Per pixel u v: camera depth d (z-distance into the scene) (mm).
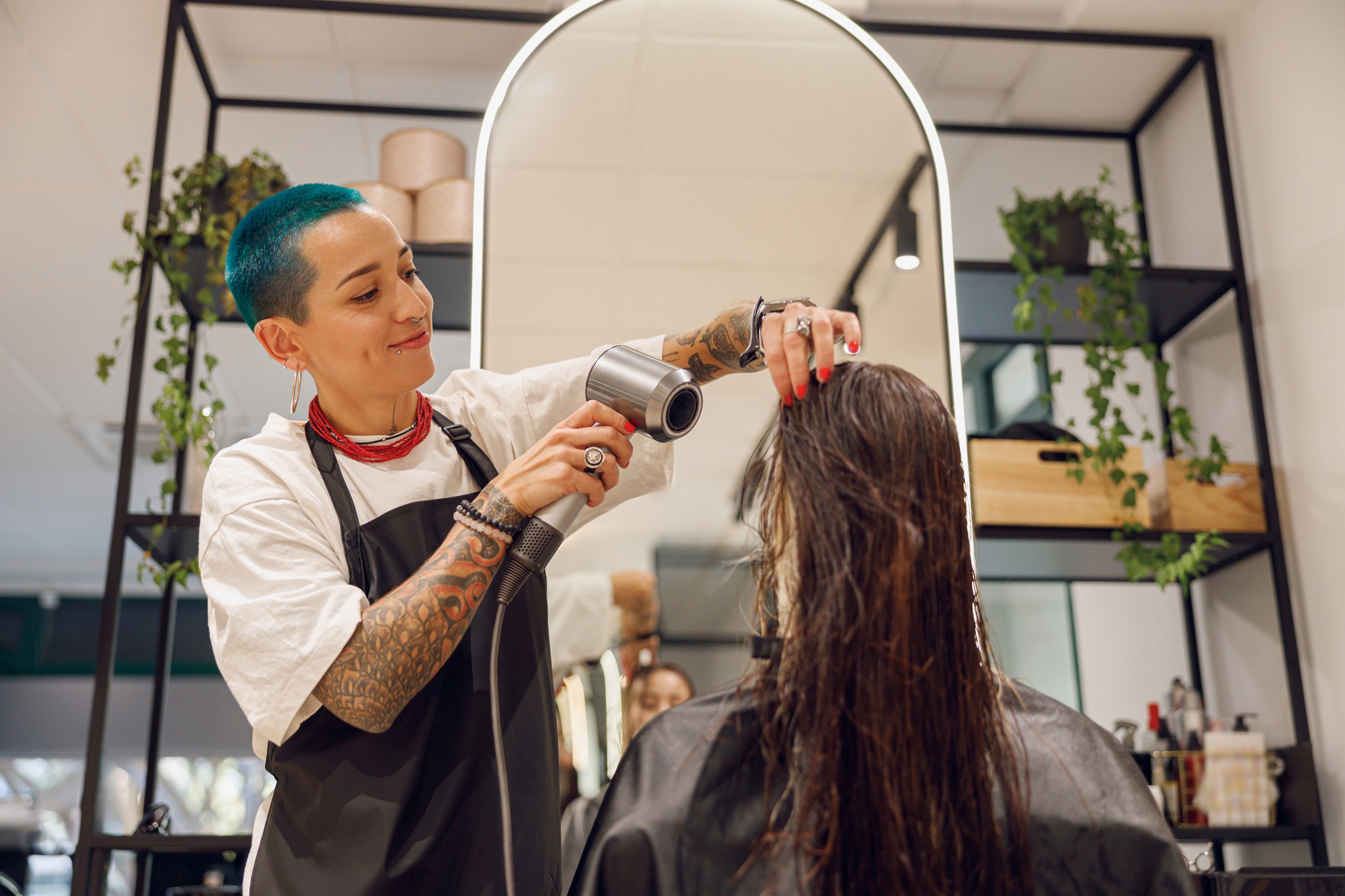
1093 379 3131
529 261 2457
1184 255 2818
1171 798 2281
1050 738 867
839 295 2609
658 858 795
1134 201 2719
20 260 3537
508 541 1037
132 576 6941
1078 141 3021
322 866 1030
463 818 1069
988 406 3404
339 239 1131
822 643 820
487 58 2713
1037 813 824
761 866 798
